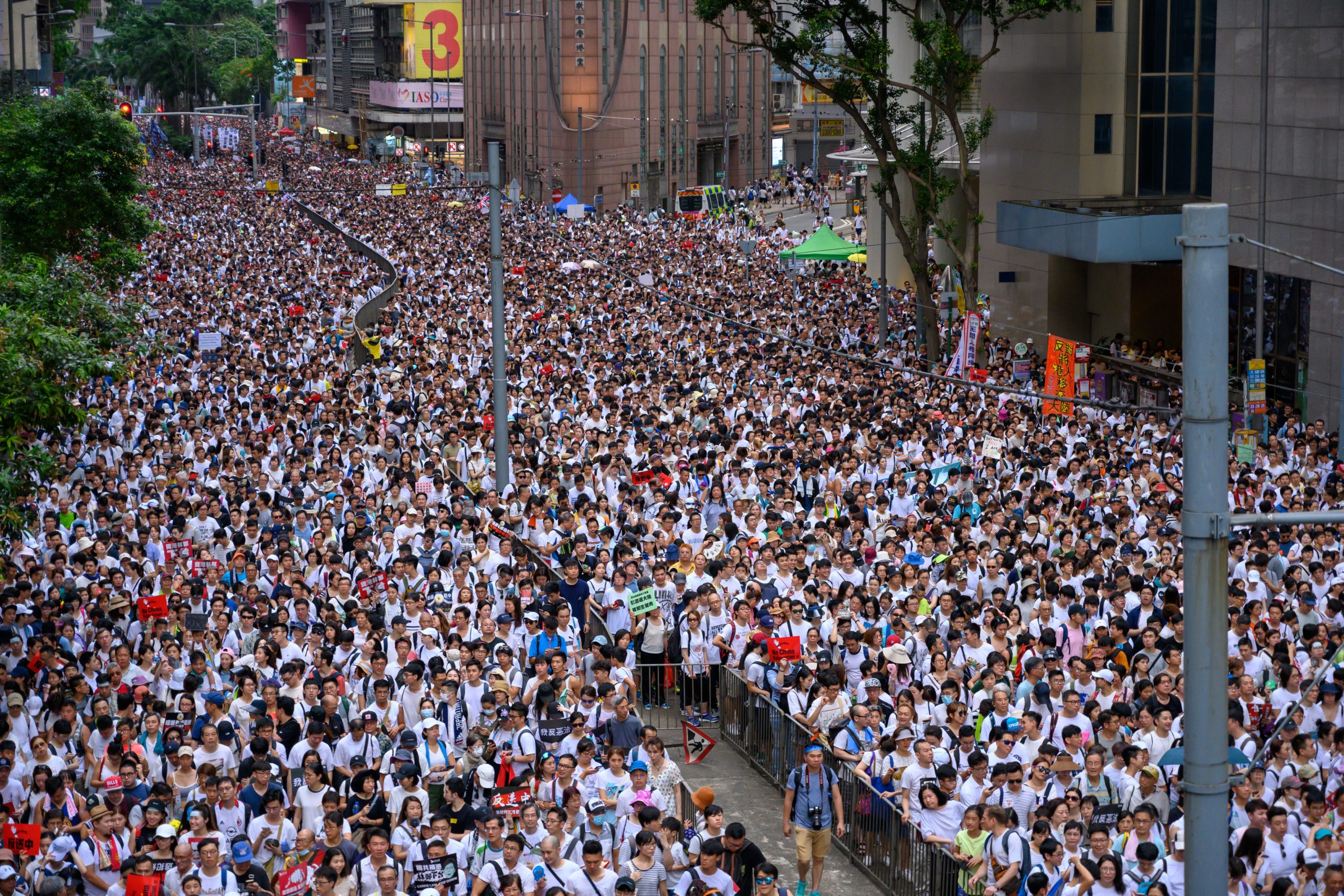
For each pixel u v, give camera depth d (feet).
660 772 39.99
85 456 80.59
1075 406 91.71
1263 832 35.91
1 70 157.69
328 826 36.42
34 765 41.57
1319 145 97.14
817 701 46.83
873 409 89.61
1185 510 20.40
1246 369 104.37
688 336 122.01
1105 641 48.70
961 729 41.75
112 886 36.29
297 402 96.02
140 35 515.50
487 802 38.11
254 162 296.92
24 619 52.08
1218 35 107.55
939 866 38.91
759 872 34.01
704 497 73.20
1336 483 72.59
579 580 59.21
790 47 123.13
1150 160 127.65
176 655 48.14
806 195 314.96
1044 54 136.15
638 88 317.83
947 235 122.52
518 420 88.94
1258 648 49.11
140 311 104.94
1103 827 35.24
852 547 61.52
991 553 58.80
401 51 429.38
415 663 45.47
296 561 59.16
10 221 100.83
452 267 177.06
